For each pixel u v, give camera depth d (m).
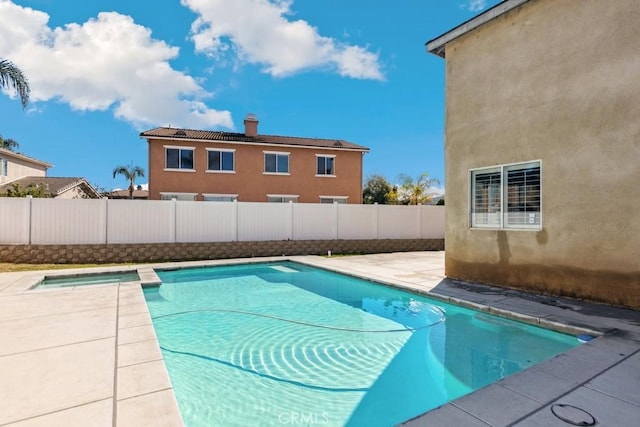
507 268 7.42
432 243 17.70
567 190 6.34
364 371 4.22
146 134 18.61
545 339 5.06
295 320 6.26
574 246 6.24
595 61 5.98
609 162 5.78
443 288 7.53
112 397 2.91
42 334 4.47
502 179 7.51
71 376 3.29
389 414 3.31
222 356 4.66
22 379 3.22
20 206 11.38
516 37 7.22
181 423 2.56
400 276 9.21
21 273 9.30
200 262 12.16
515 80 7.23
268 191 20.80
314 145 21.62
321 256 14.45
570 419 2.54
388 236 16.83
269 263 12.93
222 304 7.41
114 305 5.96
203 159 19.56
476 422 2.51
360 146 23.42
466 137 8.29
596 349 3.93
